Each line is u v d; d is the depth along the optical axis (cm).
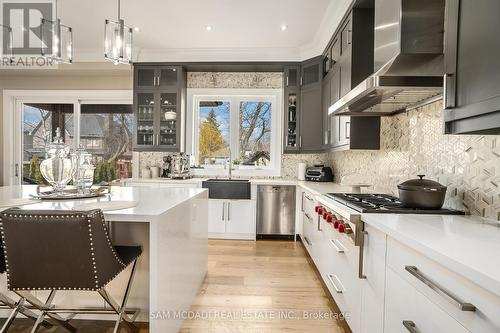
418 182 183
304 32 379
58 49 235
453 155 183
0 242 167
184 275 214
